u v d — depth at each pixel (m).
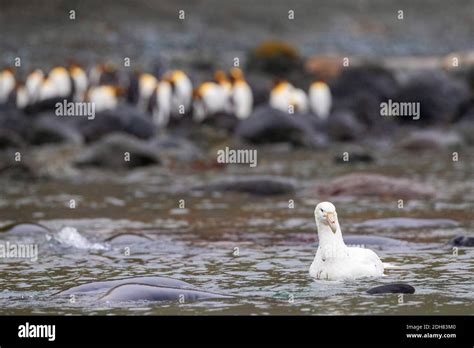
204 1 82.88
